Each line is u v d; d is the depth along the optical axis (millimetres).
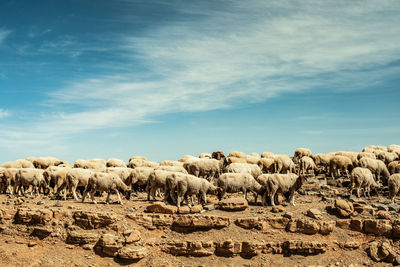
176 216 23438
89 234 21875
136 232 22156
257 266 20906
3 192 30641
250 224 22953
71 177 27156
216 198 28969
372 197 29953
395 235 22375
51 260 20891
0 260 20875
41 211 23000
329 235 22594
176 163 36188
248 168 31484
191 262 21219
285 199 28547
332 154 42094
